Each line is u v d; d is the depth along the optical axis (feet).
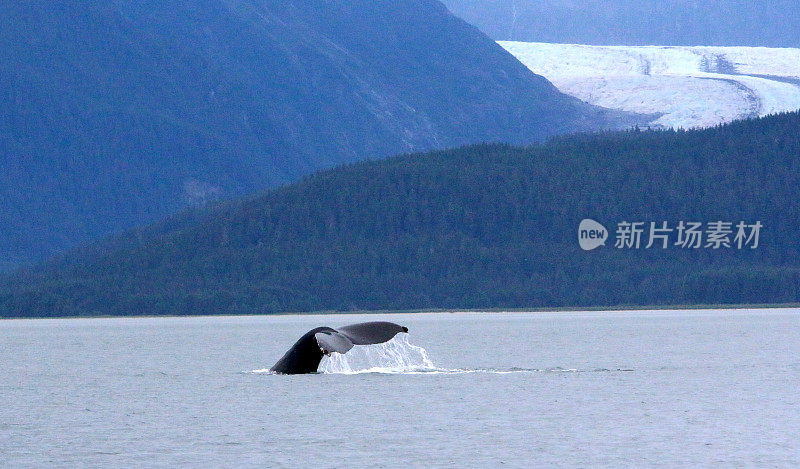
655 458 389.60
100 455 401.49
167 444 421.59
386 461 387.96
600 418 475.31
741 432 438.40
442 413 490.08
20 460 393.91
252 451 406.82
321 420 472.85
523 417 478.18
